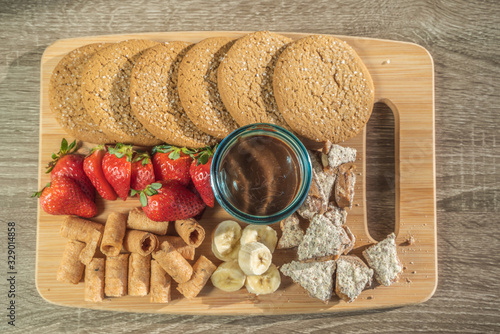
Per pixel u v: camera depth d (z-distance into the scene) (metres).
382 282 0.53
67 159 0.53
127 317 0.57
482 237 0.57
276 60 0.52
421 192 0.55
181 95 0.51
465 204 0.57
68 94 0.53
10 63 0.57
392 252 0.53
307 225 0.54
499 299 0.56
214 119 0.51
